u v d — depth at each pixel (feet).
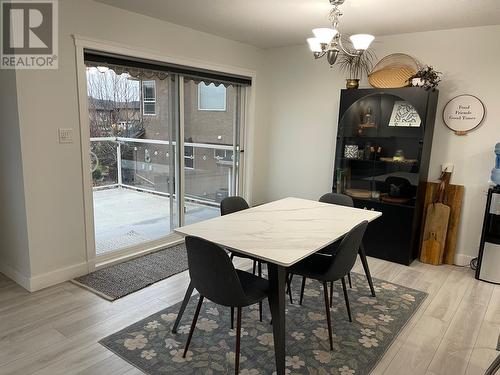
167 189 13.96
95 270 11.14
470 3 9.39
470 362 7.41
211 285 6.47
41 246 9.75
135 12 10.94
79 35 9.67
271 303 6.66
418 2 9.40
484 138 11.87
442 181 12.42
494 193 10.93
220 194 16.16
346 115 13.51
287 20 11.58
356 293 10.32
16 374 6.70
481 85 11.71
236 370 6.63
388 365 7.27
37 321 8.40
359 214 9.35
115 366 6.99
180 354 7.39
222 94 15.28
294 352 7.59
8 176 9.61
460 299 10.12
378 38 13.34
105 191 12.50
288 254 6.43
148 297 9.72
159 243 13.34
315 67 15.14
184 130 13.89
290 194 16.81
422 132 11.89
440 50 12.25
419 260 13.06
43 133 9.34
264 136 17.15
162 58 11.95
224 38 14.15
